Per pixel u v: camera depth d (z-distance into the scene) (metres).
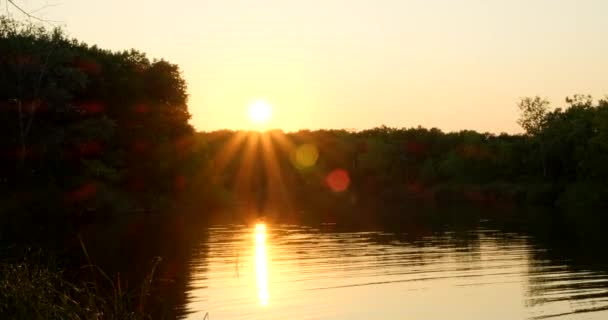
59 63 49.97
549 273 19.83
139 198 63.19
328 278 19.56
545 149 76.44
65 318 10.61
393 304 15.79
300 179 111.56
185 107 72.25
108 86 61.53
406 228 37.38
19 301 10.59
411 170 100.69
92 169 53.75
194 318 14.52
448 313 14.80
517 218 44.94
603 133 67.50
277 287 18.14
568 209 56.53
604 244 27.08
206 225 42.41
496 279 19.00
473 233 33.56
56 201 44.91
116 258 24.91
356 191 101.19
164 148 67.75
